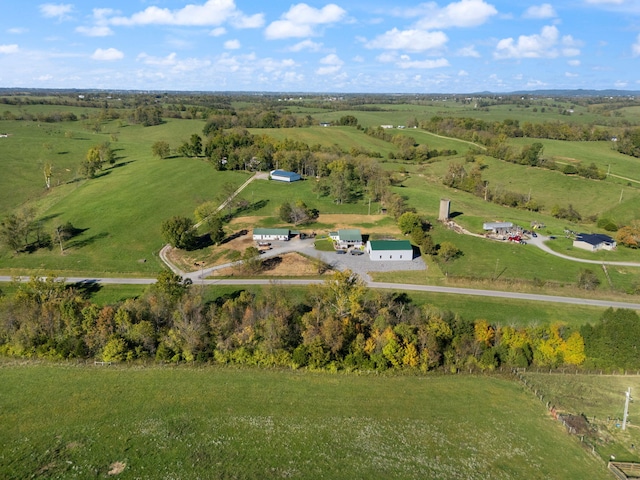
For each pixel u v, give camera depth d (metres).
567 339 74.94
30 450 53.44
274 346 72.31
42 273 102.44
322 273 103.00
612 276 103.44
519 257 112.81
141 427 57.56
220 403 62.66
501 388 68.81
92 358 72.94
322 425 58.88
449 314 81.06
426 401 64.88
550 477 51.94
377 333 73.19
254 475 50.12
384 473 51.25
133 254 113.81
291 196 155.00
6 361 72.25
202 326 74.62
